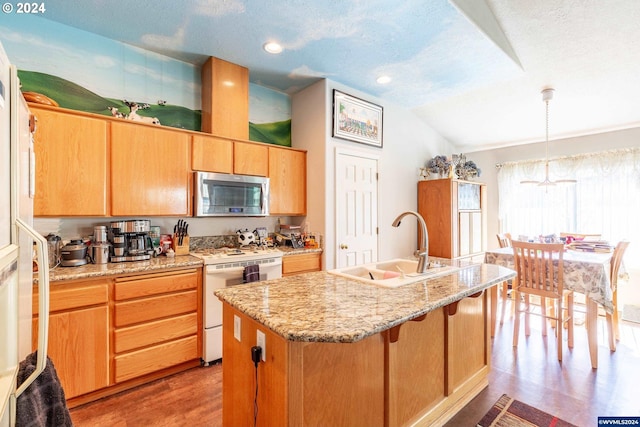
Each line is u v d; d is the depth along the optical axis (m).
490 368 2.30
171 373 2.30
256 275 2.64
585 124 4.16
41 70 2.24
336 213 3.34
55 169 2.03
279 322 1.10
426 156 4.63
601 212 4.20
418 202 4.42
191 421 1.81
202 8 2.11
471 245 4.47
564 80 3.20
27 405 0.89
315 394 1.22
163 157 2.50
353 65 2.92
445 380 1.83
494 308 3.15
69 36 2.35
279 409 1.13
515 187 5.01
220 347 2.46
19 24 2.17
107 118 2.25
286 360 1.10
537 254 2.88
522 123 4.33
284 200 3.28
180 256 2.59
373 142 3.72
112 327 2.02
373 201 3.77
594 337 2.44
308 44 2.56
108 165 2.25
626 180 4.02
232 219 3.23
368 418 1.42
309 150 3.43
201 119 3.00
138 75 2.66
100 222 2.45
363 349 1.39
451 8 2.05
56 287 1.83
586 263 2.58
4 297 0.75
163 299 2.22
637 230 3.94
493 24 2.44
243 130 3.00
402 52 2.66
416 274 1.89
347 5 2.04
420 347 1.67
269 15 2.16
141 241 2.39
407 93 3.64
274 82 3.35
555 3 2.20
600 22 2.35
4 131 0.79
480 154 5.43
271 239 3.41
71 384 1.87
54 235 2.16
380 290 1.55
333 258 3.30
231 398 1.44
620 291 4.04
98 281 1.97
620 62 2.85
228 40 2.52
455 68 2.96
